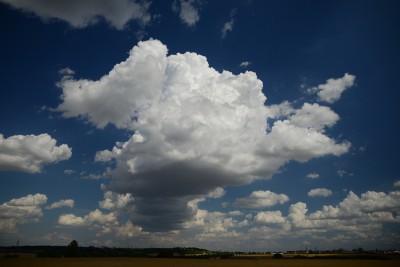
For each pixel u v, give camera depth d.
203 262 110.12
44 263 96.06
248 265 98.25
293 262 114.38
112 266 89.44
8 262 97.00
